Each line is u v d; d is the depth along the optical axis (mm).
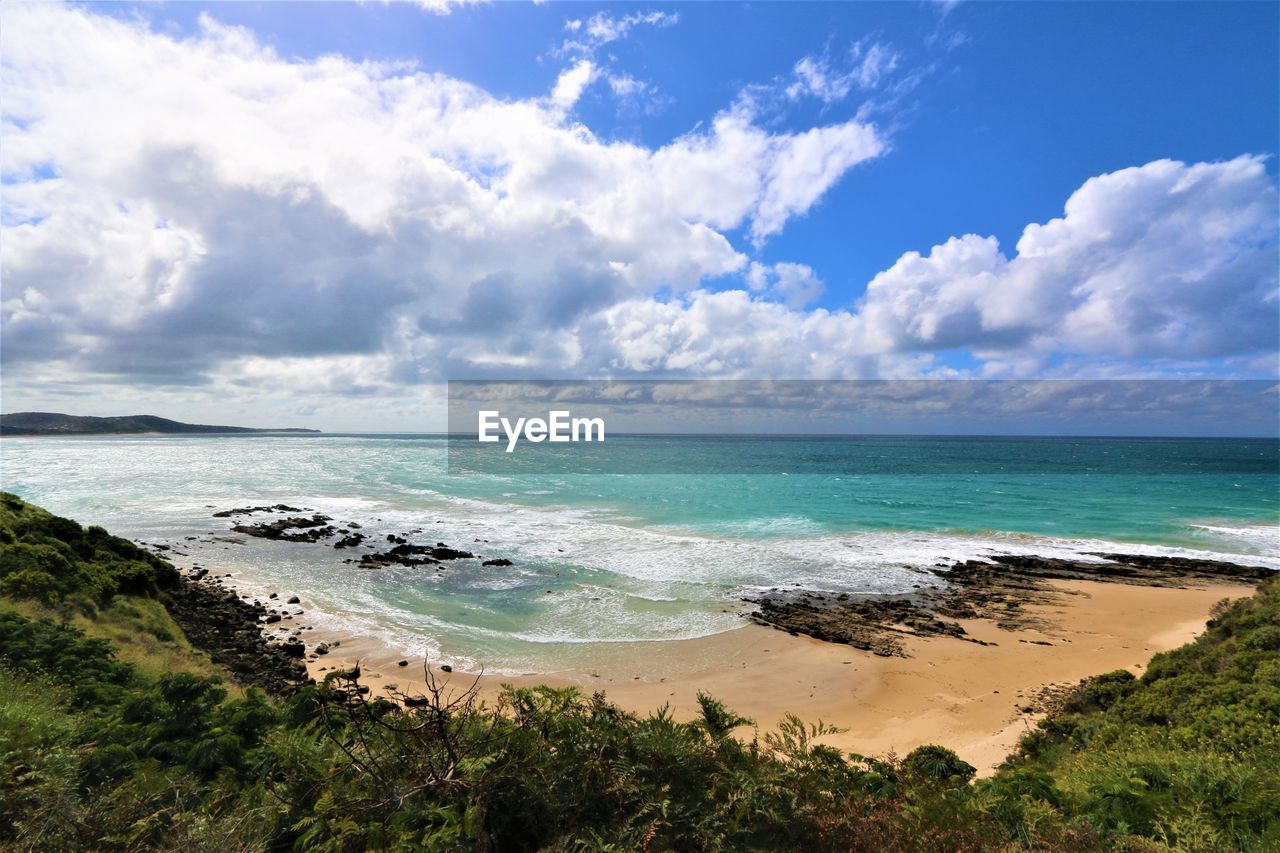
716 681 15844
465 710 3121
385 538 33781
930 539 34625
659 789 2906
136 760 4129
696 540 33750
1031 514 44156
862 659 17531
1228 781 4730
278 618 19781
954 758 7215
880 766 3734
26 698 6230
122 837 3055
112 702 7074
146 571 18484
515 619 20500
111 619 14805
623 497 52500
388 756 2885
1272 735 7273
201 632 17312
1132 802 4297
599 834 2654
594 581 25328
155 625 15383
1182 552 32062
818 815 2979
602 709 3486
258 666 15250
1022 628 20438
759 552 30797
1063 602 23359
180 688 5188
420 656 16797
